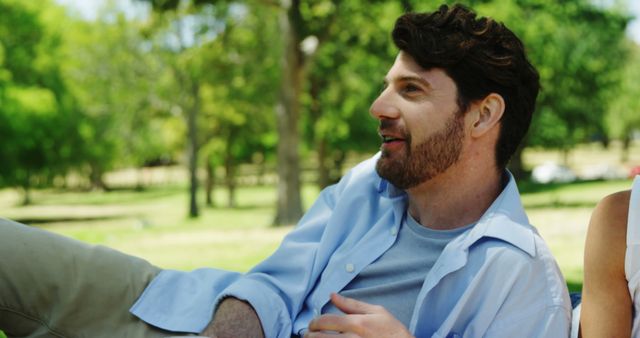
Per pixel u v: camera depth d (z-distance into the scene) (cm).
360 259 238
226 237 1836
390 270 234
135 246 1630
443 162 223
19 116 3117
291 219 2222
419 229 234
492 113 222
